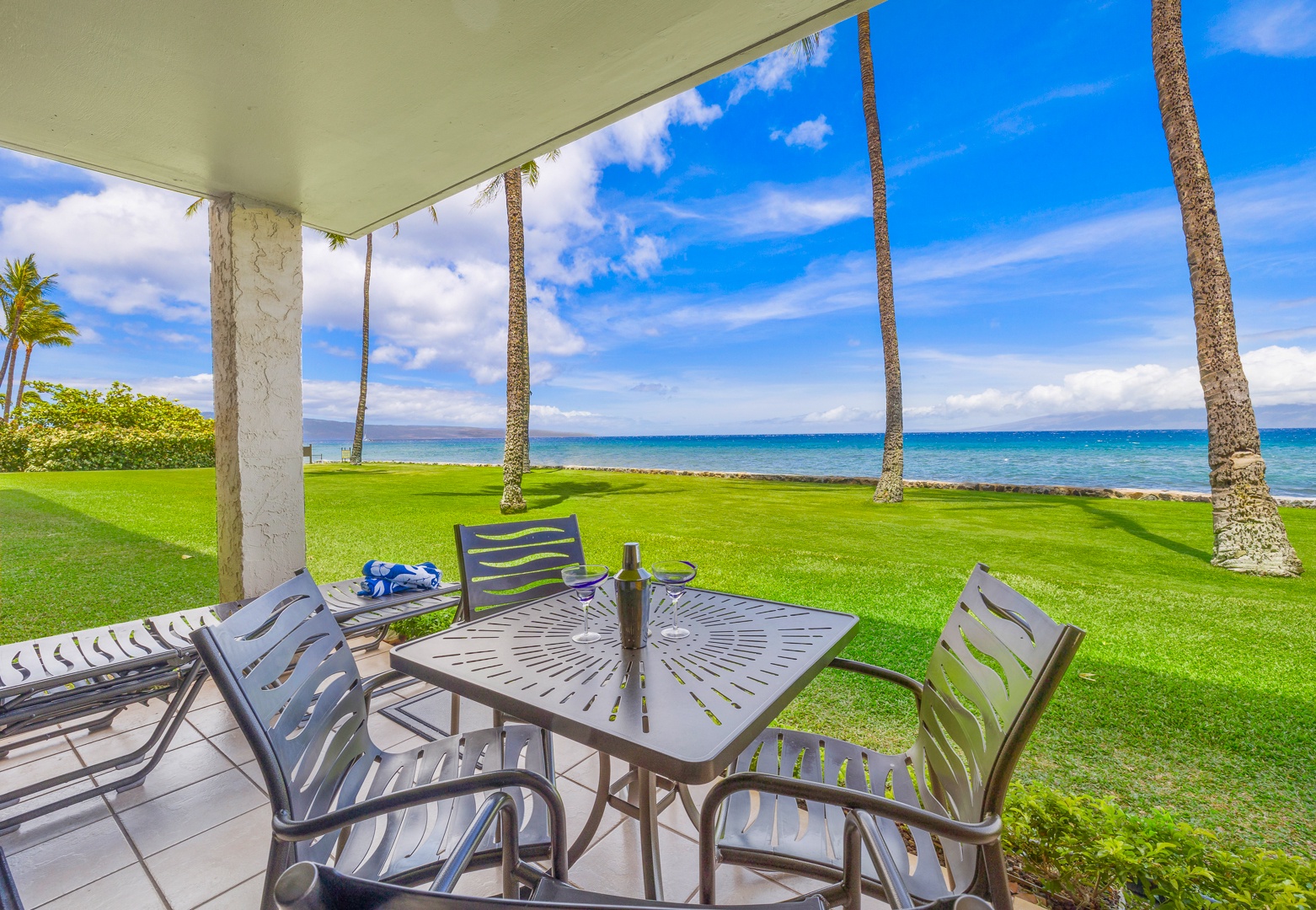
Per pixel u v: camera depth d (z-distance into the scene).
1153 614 4.45
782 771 1.40
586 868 1.67
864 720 2.64
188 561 5.80
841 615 1.73
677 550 7.01
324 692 1.24
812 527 8.98
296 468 2.91
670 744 0.97
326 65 1.79
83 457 17.05
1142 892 1.35
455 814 1.25
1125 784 2.17
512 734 1.56
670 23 1.65
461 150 2.38
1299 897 1.20
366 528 8.52
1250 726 2.61
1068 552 6.98
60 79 1.80
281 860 0.94
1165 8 6.18
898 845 1.18
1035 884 1.51
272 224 2.82
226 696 0.91
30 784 2.08
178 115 2.04
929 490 16.55
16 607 4.24
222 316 2.75
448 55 1.77
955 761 1.21
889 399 12.09
